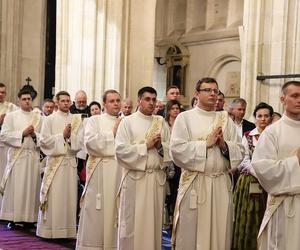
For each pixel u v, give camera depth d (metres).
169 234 8.84
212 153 5.71
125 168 6.38
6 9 17.33
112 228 7.34
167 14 23.52
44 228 8.42
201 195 5.72
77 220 9.61
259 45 10.11
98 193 7.35
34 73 17.95
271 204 5.05
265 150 5.05
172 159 5.88
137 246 6.25
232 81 21.06
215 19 21.75
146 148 6.23
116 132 6.70
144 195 6.26
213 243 5.71
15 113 9.36
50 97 18.31
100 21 12.85
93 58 12.87
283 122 5.10
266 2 10.08
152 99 6.45
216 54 21.41
